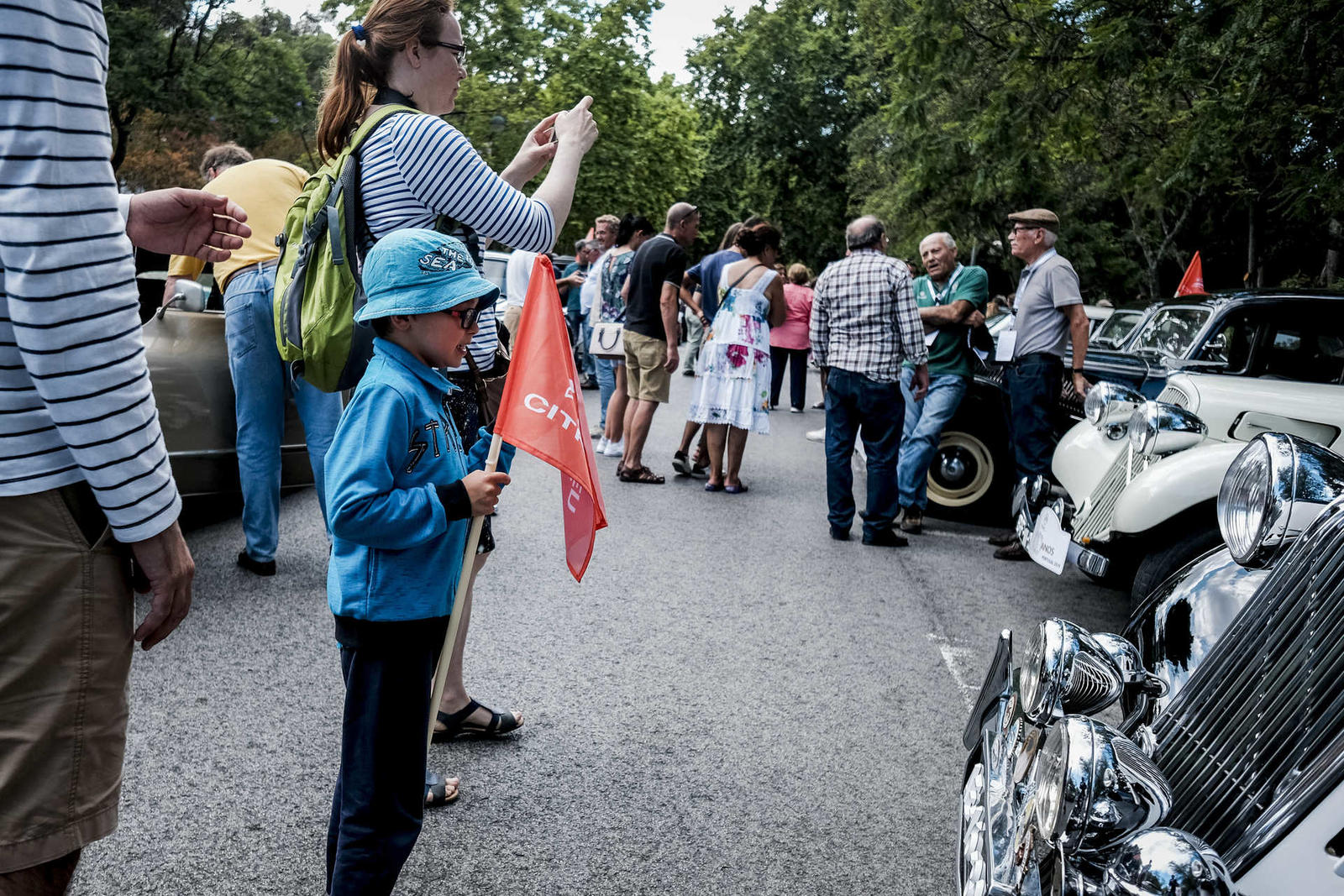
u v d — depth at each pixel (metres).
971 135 12.76
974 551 6.84
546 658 4.44
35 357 1.50
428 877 2.83
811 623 5.12
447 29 3.23
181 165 31.12
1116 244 26.19
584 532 2.52
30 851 1.63
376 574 2.34
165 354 5.23
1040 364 6.63
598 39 28.05
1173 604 3.08
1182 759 2.40
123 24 27.78
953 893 2.92
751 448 10.26
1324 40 8.54
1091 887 1.83
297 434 6.29
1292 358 6.43
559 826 3.12
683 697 4.13
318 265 3.13
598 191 29.31
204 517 6.18
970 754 2.74
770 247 7.73
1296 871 1.87
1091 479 5.38
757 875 2.95
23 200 1.47
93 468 1.56
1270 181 11.67
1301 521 2.48
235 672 4.03
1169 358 6.77
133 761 3.31
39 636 1.61
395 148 3.02
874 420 6.62
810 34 42.06
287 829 3.00
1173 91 10.34
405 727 2.38
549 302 2.51
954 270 7.70
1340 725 1.95
